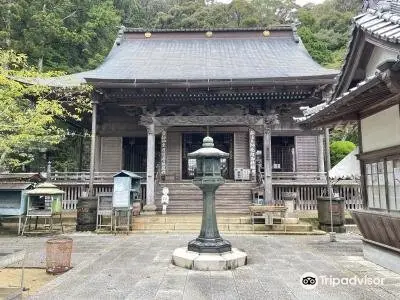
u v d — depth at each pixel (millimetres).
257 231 11453
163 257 7621
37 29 27266
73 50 31719
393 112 6199
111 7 35875
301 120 8055
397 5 5887
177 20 47375
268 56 19094
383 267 6543
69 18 32031
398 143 6039
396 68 3840
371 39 6012
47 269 6426
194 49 20547
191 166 19766
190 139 20031
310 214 14086
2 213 11258
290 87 13242
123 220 12023
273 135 17344
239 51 20078
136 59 18812
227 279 5793
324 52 39844
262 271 6324
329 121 7926
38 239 10336
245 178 18422
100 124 17328
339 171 10398
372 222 6723
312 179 16531
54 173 15820
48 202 12133
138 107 14773
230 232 11430
